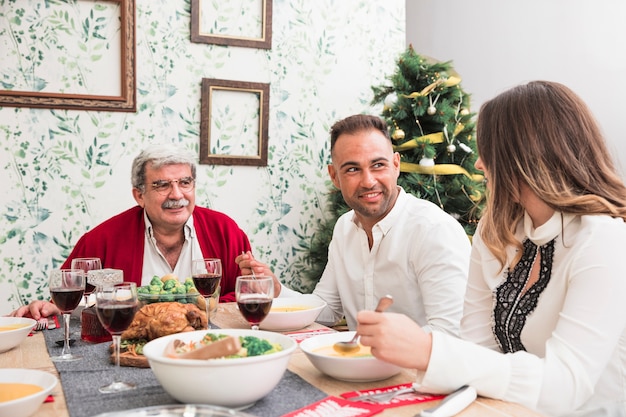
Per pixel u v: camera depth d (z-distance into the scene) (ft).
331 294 7.75
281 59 11.38
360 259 7.40
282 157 11.46
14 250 9.80
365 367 3.96
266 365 3.45
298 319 5.77
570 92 4.53
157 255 8.11
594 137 4.47
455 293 6.48
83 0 10.00
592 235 4.12
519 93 4.58
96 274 5.88
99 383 4.08
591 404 4.45
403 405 3.63
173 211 7.70
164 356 3.78
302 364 4.52
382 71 12.24
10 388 3.59
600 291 3.95
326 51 11.74
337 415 3.45
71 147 10.04
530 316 4.48
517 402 3.70
